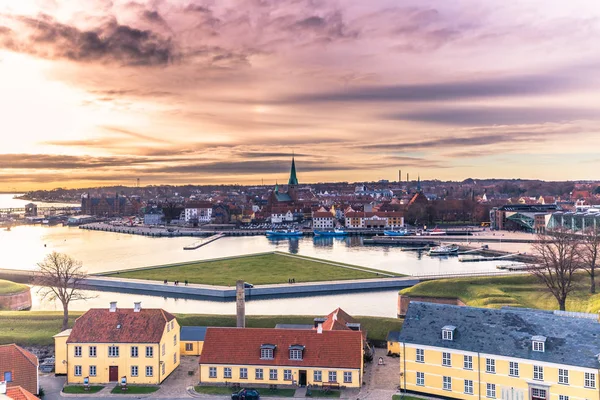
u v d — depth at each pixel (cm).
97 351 9894
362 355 10012
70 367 9906
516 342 8494
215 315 14050
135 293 19525
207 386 9675
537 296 15925
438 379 8950
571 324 8444
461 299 16012
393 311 16612
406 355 9200
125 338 9869
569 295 15450
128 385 9775
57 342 10319
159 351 9806
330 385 9419
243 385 9656
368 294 19038
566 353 8075
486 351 8550
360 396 9081
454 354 8806
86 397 9244
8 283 18200
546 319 8669
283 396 9119
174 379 10050
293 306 17138
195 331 11656
